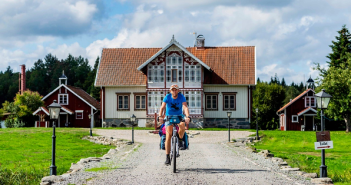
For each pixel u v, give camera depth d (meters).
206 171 10.88
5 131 31.88
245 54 42.94
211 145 23.00
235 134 31.91
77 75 113.81
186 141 10.77
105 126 41.50
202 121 39.62
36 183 11.93
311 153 22.41
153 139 29.25
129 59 43.62
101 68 42.69
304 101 50.81
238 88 41.09
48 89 113.12
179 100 10.34
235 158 14.98
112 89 41.72
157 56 40.12
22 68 58.41
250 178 9.68
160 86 40.06
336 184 10.40
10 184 12.24
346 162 17.44
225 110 41.06
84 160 14.07
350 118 40.84
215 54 43.31
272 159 14.73
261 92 74.44
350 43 54.66
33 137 28.70
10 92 107.69
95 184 8.94
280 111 54.41
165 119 10.48
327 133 11.26
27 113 48.22
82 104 46.94
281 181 9.39
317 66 42.09
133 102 41.50
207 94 41.09
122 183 8.98
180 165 12.43
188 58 39.94
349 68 42.25
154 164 12.69
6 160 18.06
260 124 72.69
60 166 15.86
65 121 46.94
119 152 18.36
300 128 50.78
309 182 9.72
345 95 38.97
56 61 120.44
